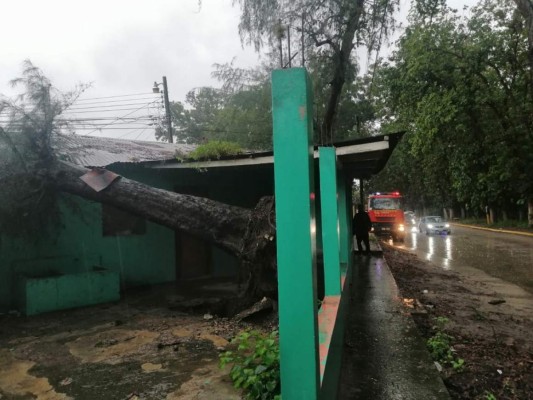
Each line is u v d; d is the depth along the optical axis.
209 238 6.47
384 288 8.28
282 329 2.20
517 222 31.17
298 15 11.52
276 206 2.20
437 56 20.52
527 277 11.90
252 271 6.09
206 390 3.90
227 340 5.41
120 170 9.13
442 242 23.55
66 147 8.59
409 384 3.87
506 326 7.25
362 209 14.26
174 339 5.51
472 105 21.33
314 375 2.16
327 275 4.89
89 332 5.93
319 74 12.76
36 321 6.57
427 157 26.44
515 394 4.72
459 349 6.02
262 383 3.37
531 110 21.69
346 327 5.65
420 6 16.45
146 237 9.88
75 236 8.72
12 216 7.40
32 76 7.24
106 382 4.21
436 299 9.20
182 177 10.57
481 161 24.22
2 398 3.95
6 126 7.18
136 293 8.78
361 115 26.72
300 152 2.16
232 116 23.50
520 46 21.22
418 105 21.12
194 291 8.95
